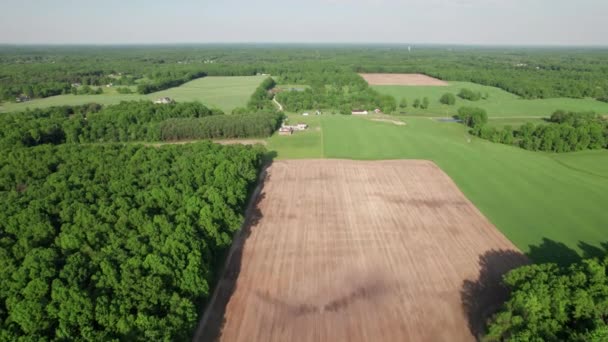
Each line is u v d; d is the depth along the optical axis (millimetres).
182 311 42688
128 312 40656
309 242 65000
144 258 47531
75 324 38500
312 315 49062
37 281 40750
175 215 59250
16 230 54406
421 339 45375
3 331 35875
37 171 78500
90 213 56625
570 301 39281
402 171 96312
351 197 82000
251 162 88500
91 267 45062
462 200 80500
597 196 82312
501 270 57562
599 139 116938
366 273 57000
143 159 84000
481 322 47750
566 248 63031
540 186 87500
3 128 115438
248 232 67875
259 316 48812
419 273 56938
